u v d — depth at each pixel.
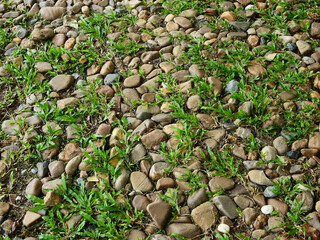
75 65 1.21
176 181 0.91
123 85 1.14
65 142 1.03
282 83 1.07
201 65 1.15
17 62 1.24
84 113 1.08
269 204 0.85
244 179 0.90
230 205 0.86
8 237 0.84
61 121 1.07
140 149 0.98
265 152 0.94
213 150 0.97
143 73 1.16
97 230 0.84
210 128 1.01
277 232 0.82
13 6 1.46
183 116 1.02
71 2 1.43
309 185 0.88
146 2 1.40
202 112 1.05
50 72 1.19
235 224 0.84
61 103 1.10
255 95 1.03
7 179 0.97
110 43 1.26
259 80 1.10
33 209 0.89
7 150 1.02
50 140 1.01
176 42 1.24
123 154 0.96
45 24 1.37
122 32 1.29
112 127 1.04
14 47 1.30
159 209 0.86
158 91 1.11
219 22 1.27
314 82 1.07
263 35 1.20
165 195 0.88
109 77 1.16
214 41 1.21
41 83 1.18
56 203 0.90
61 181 0.94
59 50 1.23
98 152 0.96
